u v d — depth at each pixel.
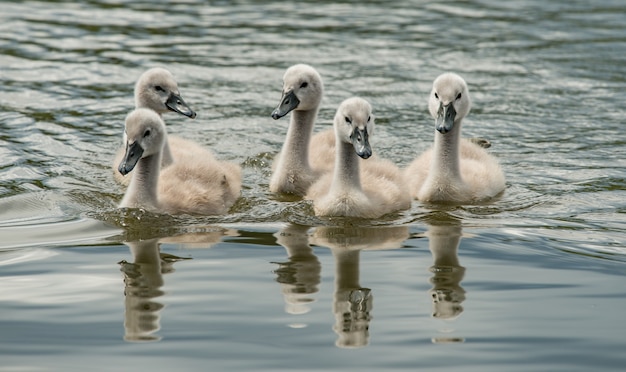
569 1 31.47
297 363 9.90
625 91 22.30
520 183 17.06
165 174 16.08
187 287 11.98
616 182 16.97
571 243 13.87
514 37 26.98
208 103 21.42
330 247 13.65
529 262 13.02
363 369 9.77
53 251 13.30
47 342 10.38
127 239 13.92
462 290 11.95
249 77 23.27
